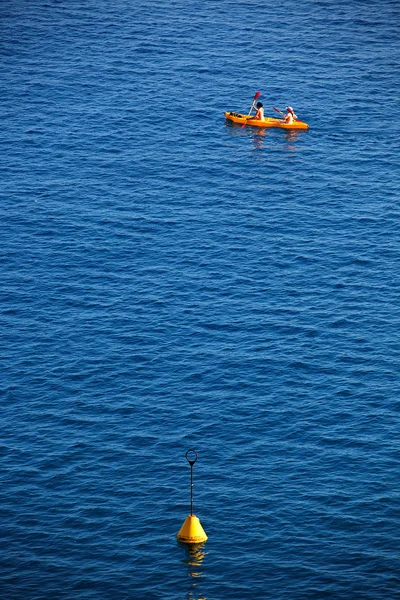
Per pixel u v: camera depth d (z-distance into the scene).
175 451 64.94
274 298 82.88
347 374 73.12
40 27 135.62
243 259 88.50
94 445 65.62
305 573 54.44
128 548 56.59
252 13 142.25
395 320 79.88
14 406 69.56
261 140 109.56
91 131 110.12
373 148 108.44
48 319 80.06
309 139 110.06
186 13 141.88
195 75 123.31
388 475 62.44
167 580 54.09
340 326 79.12
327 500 60.22
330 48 131.75
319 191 99.81
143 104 116.25
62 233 91.94
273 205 97.31
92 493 61.06
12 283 84.69
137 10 142.62
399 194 99.50
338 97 119.31
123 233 92.19
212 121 113.19
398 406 69.50
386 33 137.00
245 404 69.81
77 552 56.28
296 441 65.94
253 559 55.59
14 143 107.19
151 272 86.56
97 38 132.88
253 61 127.31
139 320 79.81
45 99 116.81
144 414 68.81
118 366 74.19
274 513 59.19
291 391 71.19
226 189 100.06
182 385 72.00
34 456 64.44
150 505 60.03
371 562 55.19
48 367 74.00
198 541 56.72
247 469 63.22
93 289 84.12
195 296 83.12
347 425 67.50
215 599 52.66
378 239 91.69
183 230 92.88
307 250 89.88
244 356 75.25
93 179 101.12
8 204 96.25
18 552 56.22
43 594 52.97
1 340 77.12
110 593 53.12
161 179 101.50
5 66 124.19
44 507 59.84
